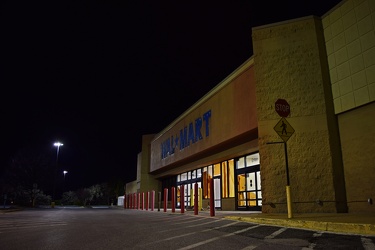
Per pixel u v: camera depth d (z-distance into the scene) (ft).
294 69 52.75
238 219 44.16
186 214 65.21
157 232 32.07
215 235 28.73
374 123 44.19
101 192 278.67
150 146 142.41
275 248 21.45
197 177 96.94
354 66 47.21
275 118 52.42
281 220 35.65
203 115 81.92
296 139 50.11
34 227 39.63
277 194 49.73
